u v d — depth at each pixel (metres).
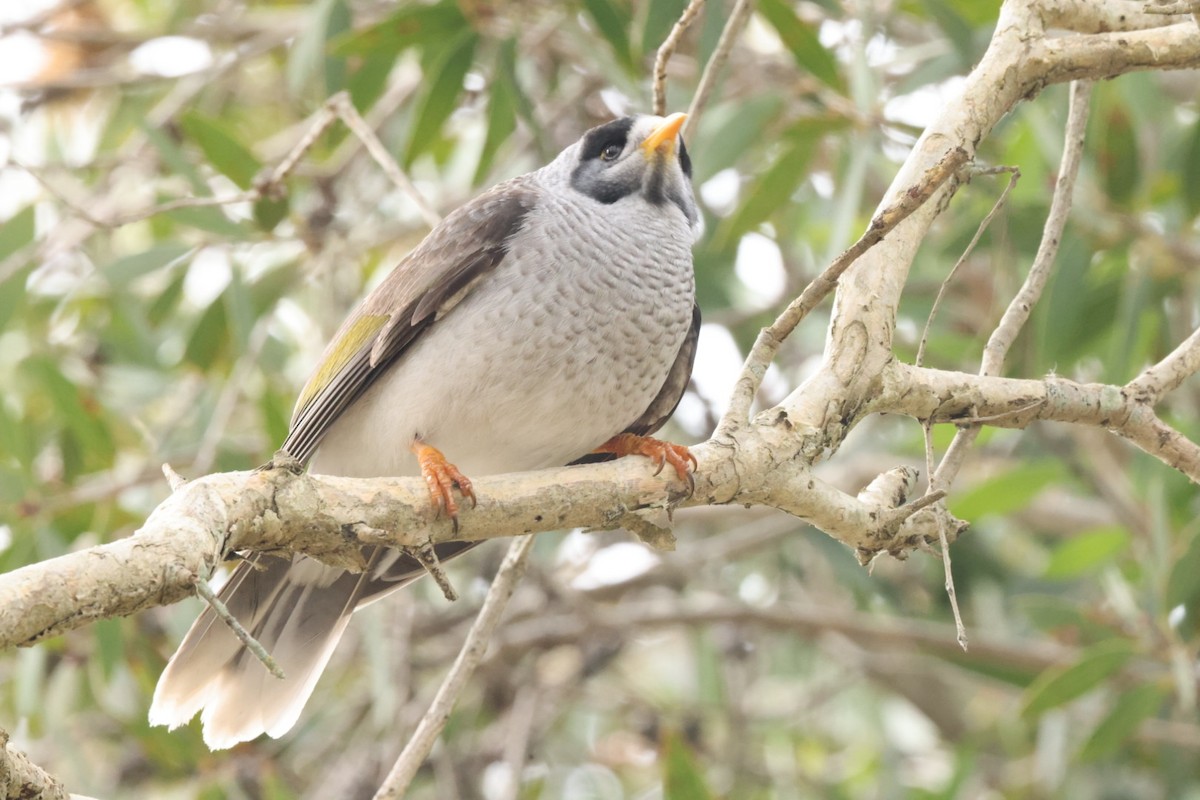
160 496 11.40
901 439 12.75
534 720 12.49
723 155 10.67
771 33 13.25
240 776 11.41
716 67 8.20
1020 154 10.96
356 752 12.26
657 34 9.55
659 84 8.04
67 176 12.56
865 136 10.34
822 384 6.36
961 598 12.68
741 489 6.15
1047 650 11.66
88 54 13.66
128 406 12.18
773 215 12.47
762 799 12.56
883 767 12.51
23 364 11.05
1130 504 12.16
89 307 13.00
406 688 11.00
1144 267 10.39
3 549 10.65
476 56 11.05
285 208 10.59
